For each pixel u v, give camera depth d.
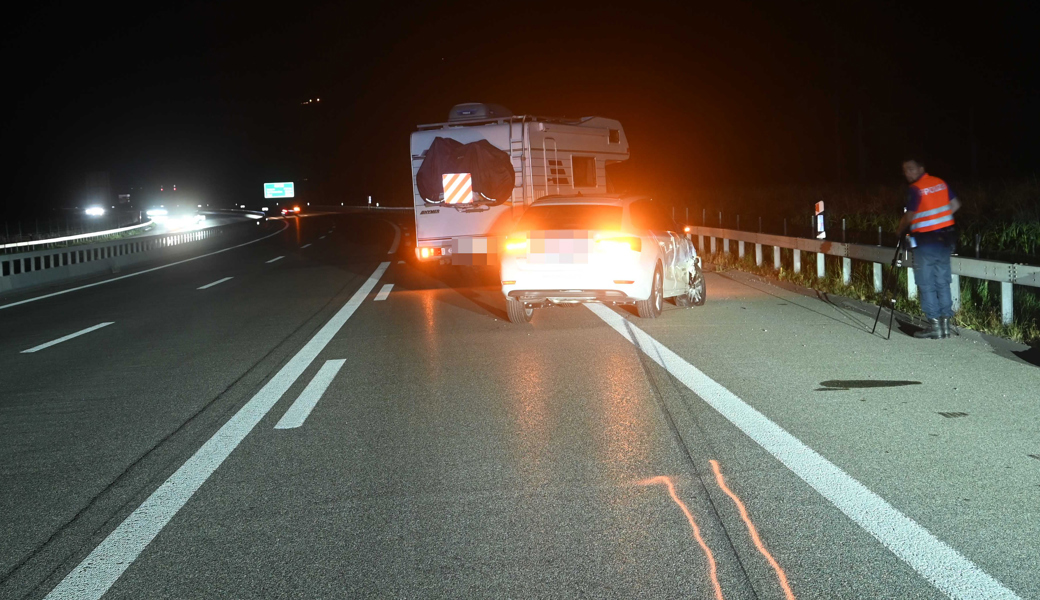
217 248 39.38
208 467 6.04
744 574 4.05
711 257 21.98
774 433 6.36
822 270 16.27
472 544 4.51
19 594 4.14
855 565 4.11
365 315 13.82
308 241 41.75
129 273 26.98
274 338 11.89
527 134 16.98
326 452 6.29
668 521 4.73
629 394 7.73
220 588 4.12
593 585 4.00
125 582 4.22
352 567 4.29
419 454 6.15
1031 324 10.69
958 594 3.81
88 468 6.17
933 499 4.94
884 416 6.76
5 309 17.98
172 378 9.39
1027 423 6.46
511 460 5.93
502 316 13.07
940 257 10.03
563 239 11.30
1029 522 4.57
